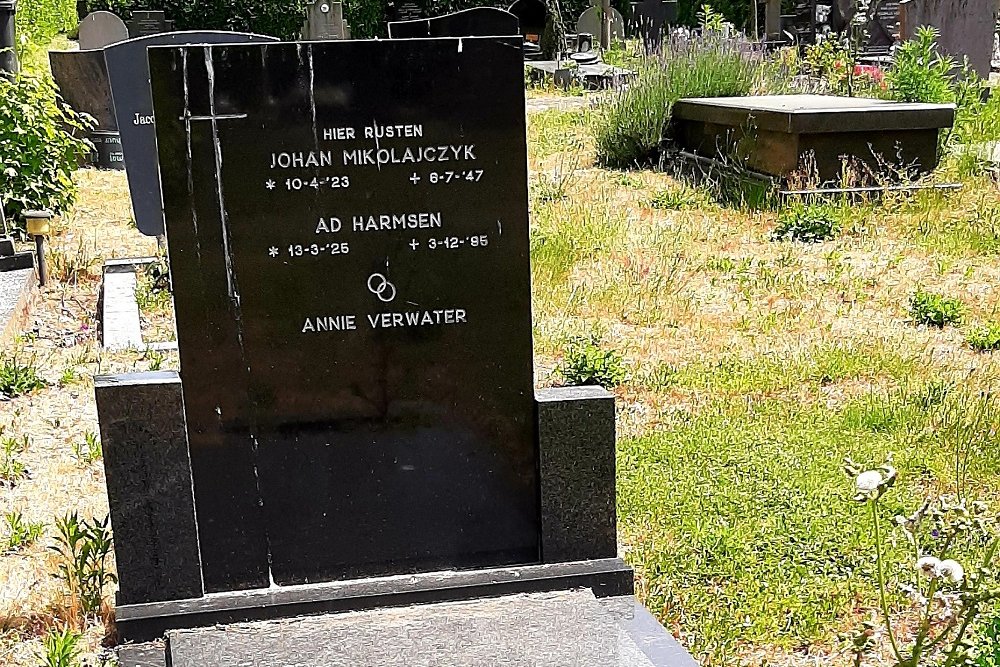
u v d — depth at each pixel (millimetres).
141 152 5133
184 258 2717
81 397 3986
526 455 2877
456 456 2861
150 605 2768
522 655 2615
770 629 2863
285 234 2736
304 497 2834
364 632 2695
